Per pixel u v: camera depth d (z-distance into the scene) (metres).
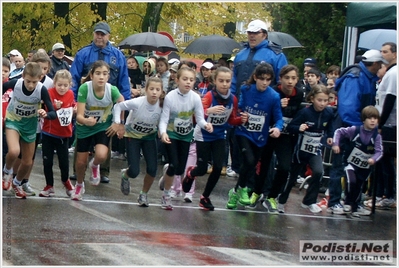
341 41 29.64
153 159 13.76
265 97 14.09
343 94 15.07
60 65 20.77
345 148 14.70
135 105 13.35
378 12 20.31
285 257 10.52
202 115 13.70
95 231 11.23
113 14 37.53
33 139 13.70
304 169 19.12
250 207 15.02
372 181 16.25
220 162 14.00
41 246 10.07
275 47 15.59
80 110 13.58
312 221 13.81
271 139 14.66
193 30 38.62
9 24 35.28
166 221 12.58
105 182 17.03
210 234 11.74
